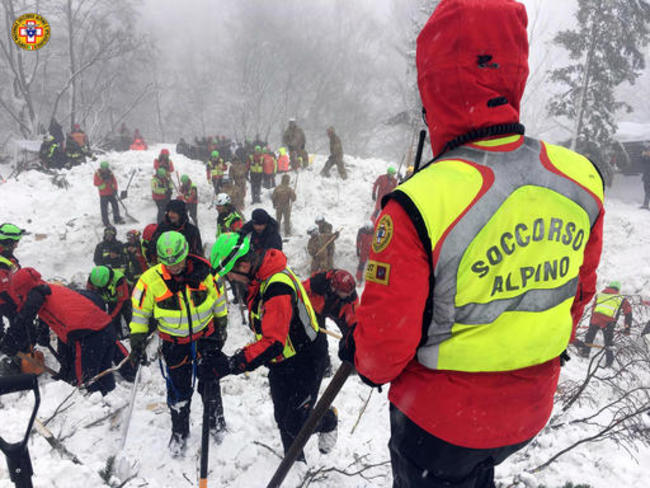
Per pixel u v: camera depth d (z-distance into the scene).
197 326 3.75
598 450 3.56
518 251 1.12
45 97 35.47
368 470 3.46
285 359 3.35
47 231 13.66
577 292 1.41
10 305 5.88
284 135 17.28
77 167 17.00
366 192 16.23
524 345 1.15
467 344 1.13
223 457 3.66
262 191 16.11
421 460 1.31
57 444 3.04
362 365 1.22
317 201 15.74
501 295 1.12
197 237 6.04
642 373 5.70
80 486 2.61
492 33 1.11
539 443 3.54
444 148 1.23
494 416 1.19
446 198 1.09
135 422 4.12
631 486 3.01
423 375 1.23
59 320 4.92
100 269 6.44
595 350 8.14
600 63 19.02
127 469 3.15
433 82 1.19
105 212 13.61
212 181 15.80
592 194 1.25
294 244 13.16
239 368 3.04
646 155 16.23
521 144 1.19
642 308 8.18
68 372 5.31
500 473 3.12
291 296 3.20
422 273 1.09
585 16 18.84
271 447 3.85
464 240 1.08
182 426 3.73
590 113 19.06
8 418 3.25
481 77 1.13
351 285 3.81
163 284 3.67
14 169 20.55
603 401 5.31
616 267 12.97
